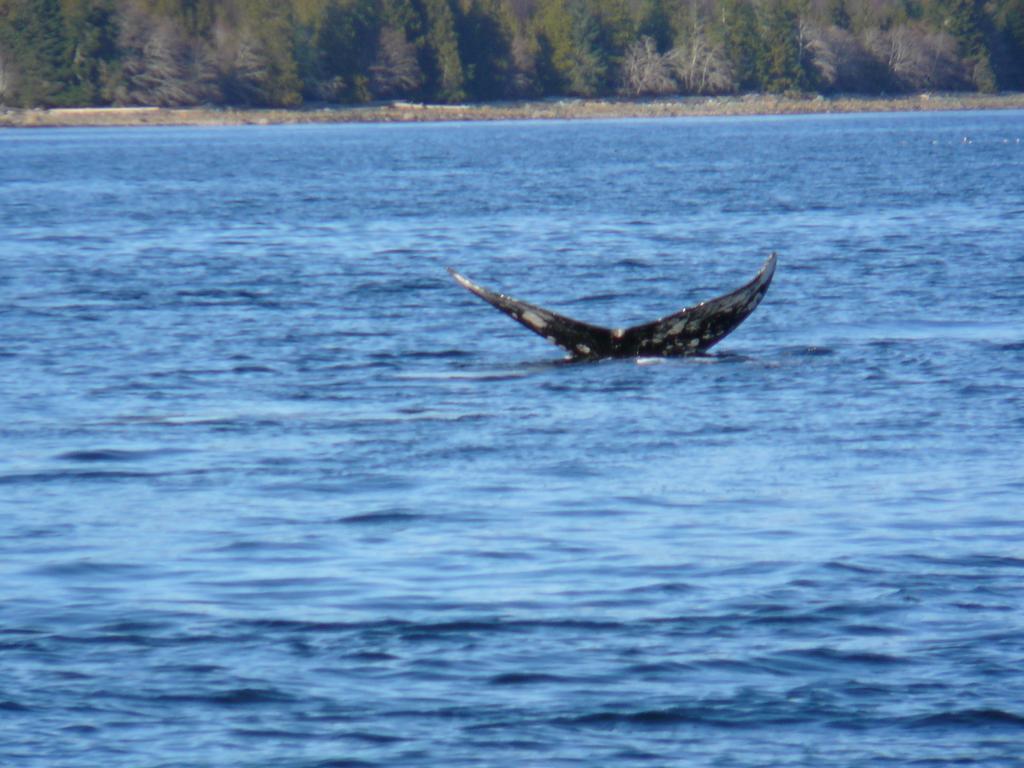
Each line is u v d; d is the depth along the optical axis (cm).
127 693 4038
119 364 9412
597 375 8806
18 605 4750
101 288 13312
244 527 5659
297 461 6744
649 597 4778
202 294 12888
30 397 8338
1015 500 5869
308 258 15962
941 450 6750
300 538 5506
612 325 11412
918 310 11219
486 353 9781
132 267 15112
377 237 18312
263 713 3912
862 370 8762
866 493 6025
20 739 3762
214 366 9338
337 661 4256
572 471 6481
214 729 3819
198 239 18225
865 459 6600
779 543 5356
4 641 4416
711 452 6806
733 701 3959
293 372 9131
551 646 4359
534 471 6494
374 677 4144
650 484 6234
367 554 5294
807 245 16438
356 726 3831
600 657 4266
